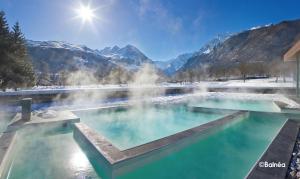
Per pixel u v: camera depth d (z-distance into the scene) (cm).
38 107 915
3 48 1044
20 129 517
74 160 402
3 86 1060
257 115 723
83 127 509
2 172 326
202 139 468
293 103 823
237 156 437
